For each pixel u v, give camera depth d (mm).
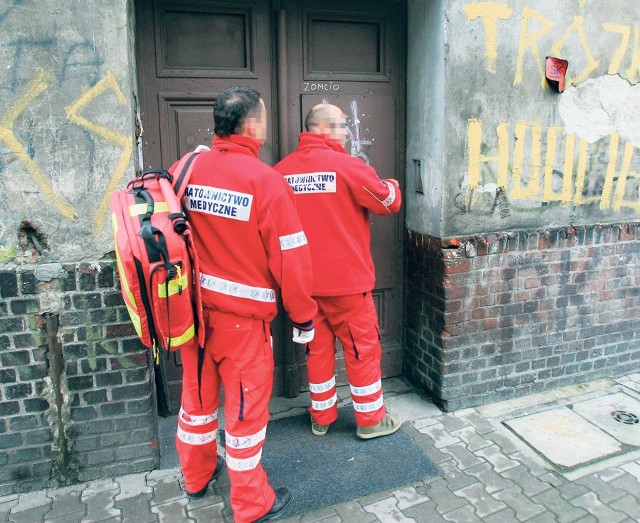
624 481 2820
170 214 2094
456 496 2723
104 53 2518
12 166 2494
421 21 3354
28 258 2594
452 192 3299
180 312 2104
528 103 3379
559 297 3688
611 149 3666
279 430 3340
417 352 3803
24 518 2594
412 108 3566
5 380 2652
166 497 2736
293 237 2275
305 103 3453
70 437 2799
